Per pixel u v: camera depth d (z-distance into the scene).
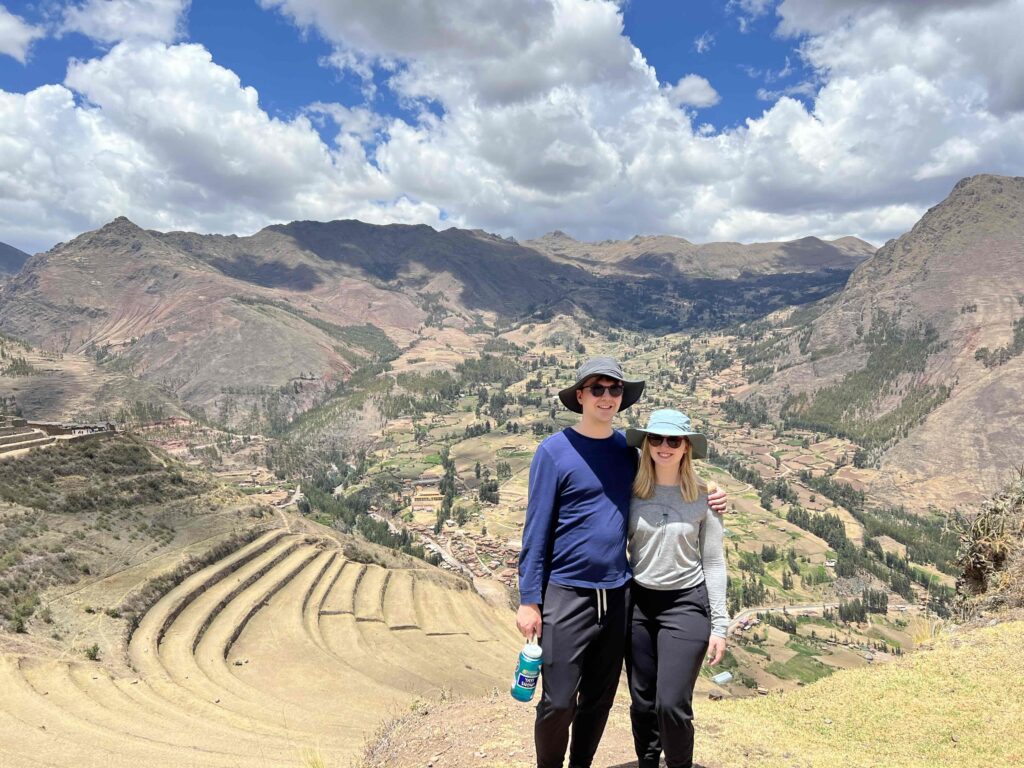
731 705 11.83
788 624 158.12
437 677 63.19
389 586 96.81
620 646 5.08
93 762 26.16
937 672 11.56
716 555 5.21
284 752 26.80
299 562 89.00
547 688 4.89
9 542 65.81
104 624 56.59
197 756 26.59
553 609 4.93
